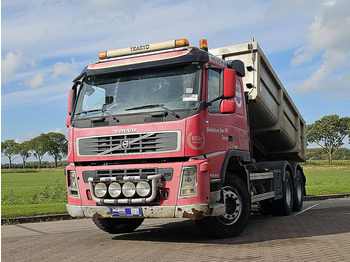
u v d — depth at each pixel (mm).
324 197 18578
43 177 65188
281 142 12633
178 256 6324
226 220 7973
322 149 146875
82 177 7742
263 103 10391
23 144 197000
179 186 6977
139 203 7223
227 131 8008
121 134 7410
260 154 13242
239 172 8695
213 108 7609
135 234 8906
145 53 7969
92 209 7574
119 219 9008
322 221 10133
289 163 12547
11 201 17797
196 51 7559
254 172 9922
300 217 11281
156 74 7641
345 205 14547
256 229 9109
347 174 53688
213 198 7305
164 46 7824
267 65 10477
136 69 7754
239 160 8500
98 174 7570
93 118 7734
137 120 7367
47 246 7645
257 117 10891
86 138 7746
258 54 9984
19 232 9469
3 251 7234
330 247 6727
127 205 7301
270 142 12516
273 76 10914
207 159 7133
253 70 9953
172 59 7523
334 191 20984
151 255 6480
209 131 7355
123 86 7809
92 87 8109
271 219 11055
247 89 9992
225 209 7574
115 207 7352
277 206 11719
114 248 7242
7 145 196125
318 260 5793
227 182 7988
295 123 13250
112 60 8180
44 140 192625
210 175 7281
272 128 11539
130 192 7199
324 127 132250
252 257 6059
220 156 7617
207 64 7508
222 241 7629
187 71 7445
